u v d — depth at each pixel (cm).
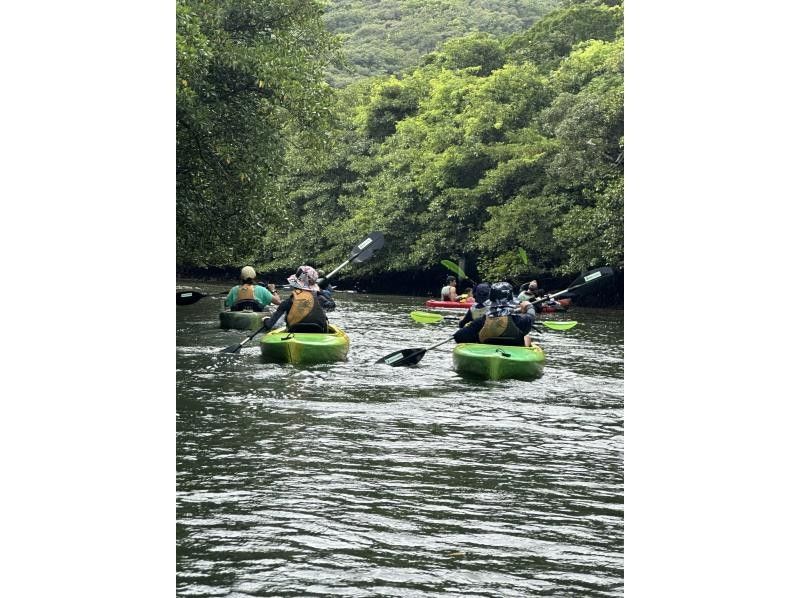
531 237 2795
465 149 3125
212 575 484
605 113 2527
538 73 3450
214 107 1742
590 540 545
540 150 2880
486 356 1100
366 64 6206
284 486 638
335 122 1916
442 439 789
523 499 622
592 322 2153
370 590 467
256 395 962
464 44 3812
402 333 1684
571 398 993
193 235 1953
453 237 3250
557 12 3794
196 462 693
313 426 824
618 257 2505
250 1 1933
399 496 623
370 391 1002
